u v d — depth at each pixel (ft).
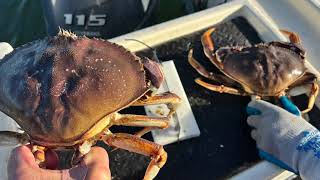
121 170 1.09
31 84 0.95
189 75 1.26
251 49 1.24
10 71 0.99
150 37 1.28
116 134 1.02
